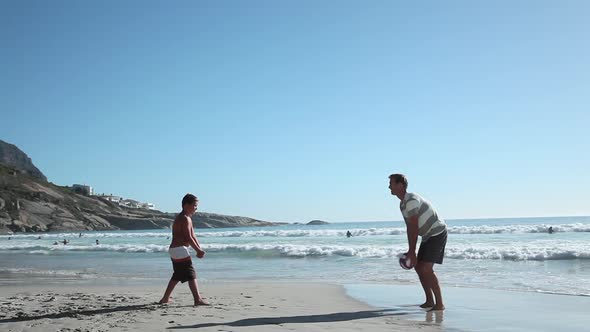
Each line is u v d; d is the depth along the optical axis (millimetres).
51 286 10969
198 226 162750
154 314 6152
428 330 5207
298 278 12438
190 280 7160
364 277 12273
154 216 154250
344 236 40188
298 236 43594
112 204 154500
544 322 5723
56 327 5293
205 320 5691
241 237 45281
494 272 12195
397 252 19688
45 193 130000
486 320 5832
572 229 36156
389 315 6246
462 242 25453
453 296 8109
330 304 7371
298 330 5105
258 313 6336
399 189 6562
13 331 5152
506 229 36750
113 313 6258
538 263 14227
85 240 48719
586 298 7742
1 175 129625
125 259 21234
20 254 26562
